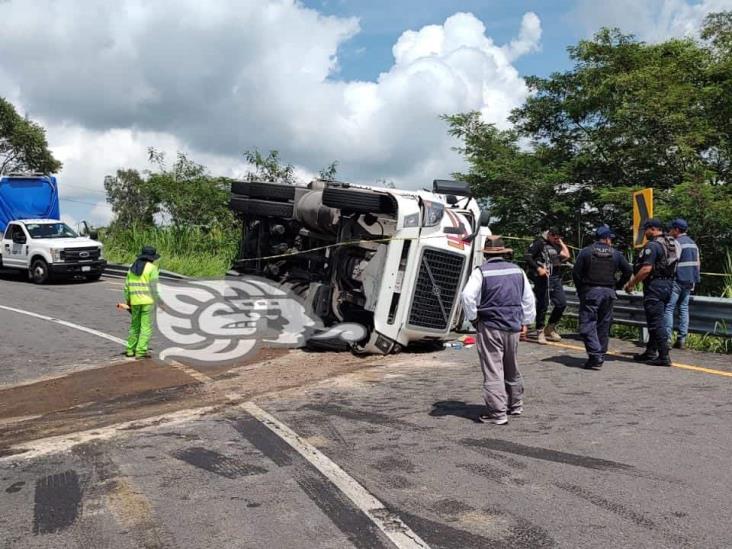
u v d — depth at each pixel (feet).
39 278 70.18
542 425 19.67
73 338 39.93
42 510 14.51
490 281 19.89
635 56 54.80
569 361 29.01
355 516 13.75
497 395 19.74
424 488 15.14
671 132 50.85
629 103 51.83
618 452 17.20
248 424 20.68
